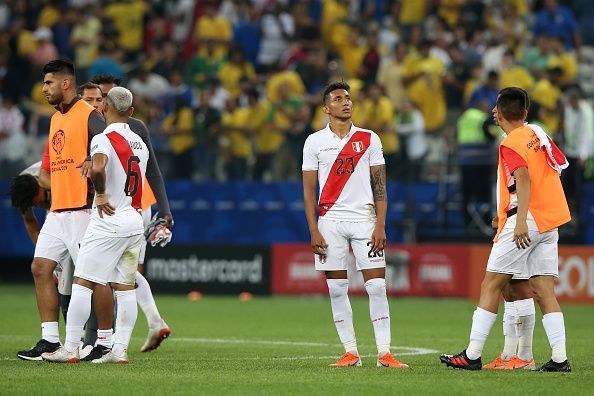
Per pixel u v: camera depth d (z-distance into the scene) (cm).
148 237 4088
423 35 9738
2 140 8656
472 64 8675
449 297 7638
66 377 3409
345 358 3862
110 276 3816
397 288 7756
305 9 9469
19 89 9481
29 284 9031
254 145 8431
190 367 3759
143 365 3812
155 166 4131
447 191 8050
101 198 3750
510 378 3406
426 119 8588
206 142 8456
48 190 4178
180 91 8869
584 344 4869
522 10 10012
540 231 3562
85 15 10188
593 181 7969
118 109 3800
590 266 7288
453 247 7638
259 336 5306
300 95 8700
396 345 4869
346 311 3866
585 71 9775
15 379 3353
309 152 3862
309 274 7944
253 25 9925
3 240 8731
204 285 8112
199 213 8519
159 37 10131
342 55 9638
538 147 3594
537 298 3644
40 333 5303
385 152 8075
